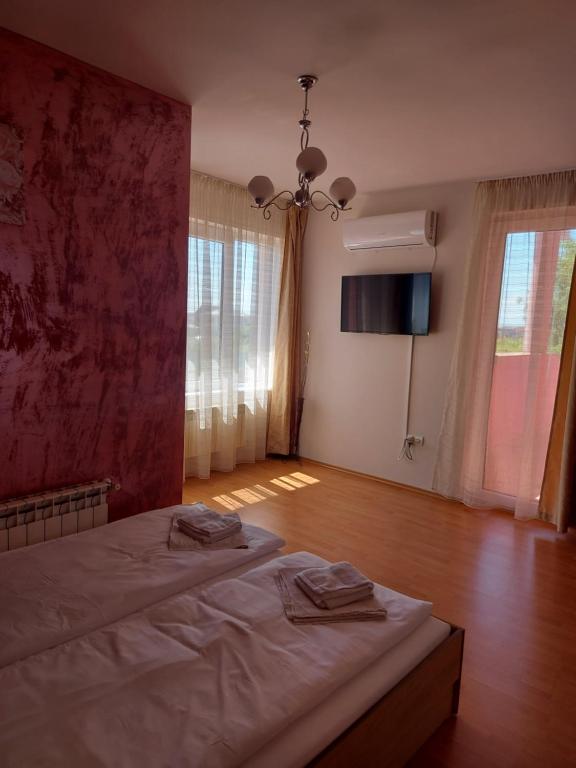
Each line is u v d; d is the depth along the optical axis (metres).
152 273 2.80
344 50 2.22
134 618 1.75
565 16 1.91
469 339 4.18
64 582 1.92
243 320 4.83
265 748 1.31
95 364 2.61
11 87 2.18
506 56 2.22
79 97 2.40
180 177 2.87
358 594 1.86
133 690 1.40
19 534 2.31
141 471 2.89
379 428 4.80
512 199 3.93
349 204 4.85
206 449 4.52
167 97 2.76
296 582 1.95
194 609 1.79
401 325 4.50
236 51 2.26
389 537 3.59
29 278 2.32
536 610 2.74
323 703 1.48
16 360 2.33
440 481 4.39
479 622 2.62
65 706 1.33
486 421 4.11
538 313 3.82
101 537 2.29
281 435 5.23
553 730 1.93
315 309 5.20
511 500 4.13
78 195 2.45
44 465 2.48
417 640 1.79
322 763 1.33
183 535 2.34
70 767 1.17
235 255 4.61
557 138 3.14
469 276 4.12
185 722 1.30
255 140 3.39
